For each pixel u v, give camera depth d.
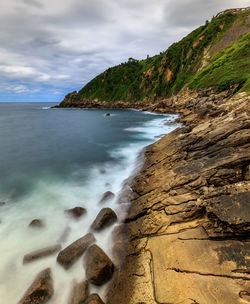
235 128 10.26
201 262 4.42
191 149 11.27
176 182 7.86
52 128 37.41
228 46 64.25
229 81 40.84
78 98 129.00
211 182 7.02
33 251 6.24
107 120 49.72
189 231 5.43
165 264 4.80
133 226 7.05
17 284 5.38
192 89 53.94
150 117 51.25
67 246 6.29
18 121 49.94
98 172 13.93
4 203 9.80
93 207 9.19
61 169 14.95
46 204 9.70
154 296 4.21
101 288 5.10
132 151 18.80
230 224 4.69
